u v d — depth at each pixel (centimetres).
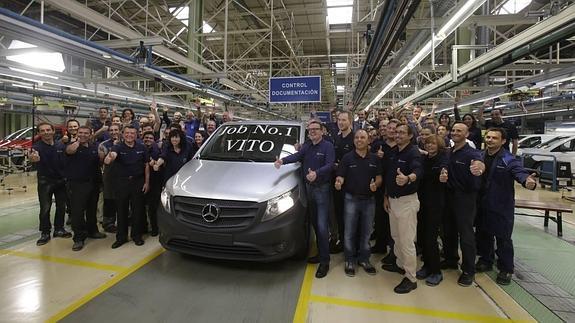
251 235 304
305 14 1209
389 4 376
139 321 251
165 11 973
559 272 356
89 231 439
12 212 575
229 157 406
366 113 580
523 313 271
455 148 329
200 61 960
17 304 271
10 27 360
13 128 1677
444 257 373
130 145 404
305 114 2177
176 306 272
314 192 342
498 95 827
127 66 555
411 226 308
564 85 952
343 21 1258
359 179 338
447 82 684
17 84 911
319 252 343
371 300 290
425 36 524
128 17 1034
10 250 390
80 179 398
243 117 1905
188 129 609
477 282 329
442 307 280
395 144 370
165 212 335
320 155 345
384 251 414
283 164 368
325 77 1859
